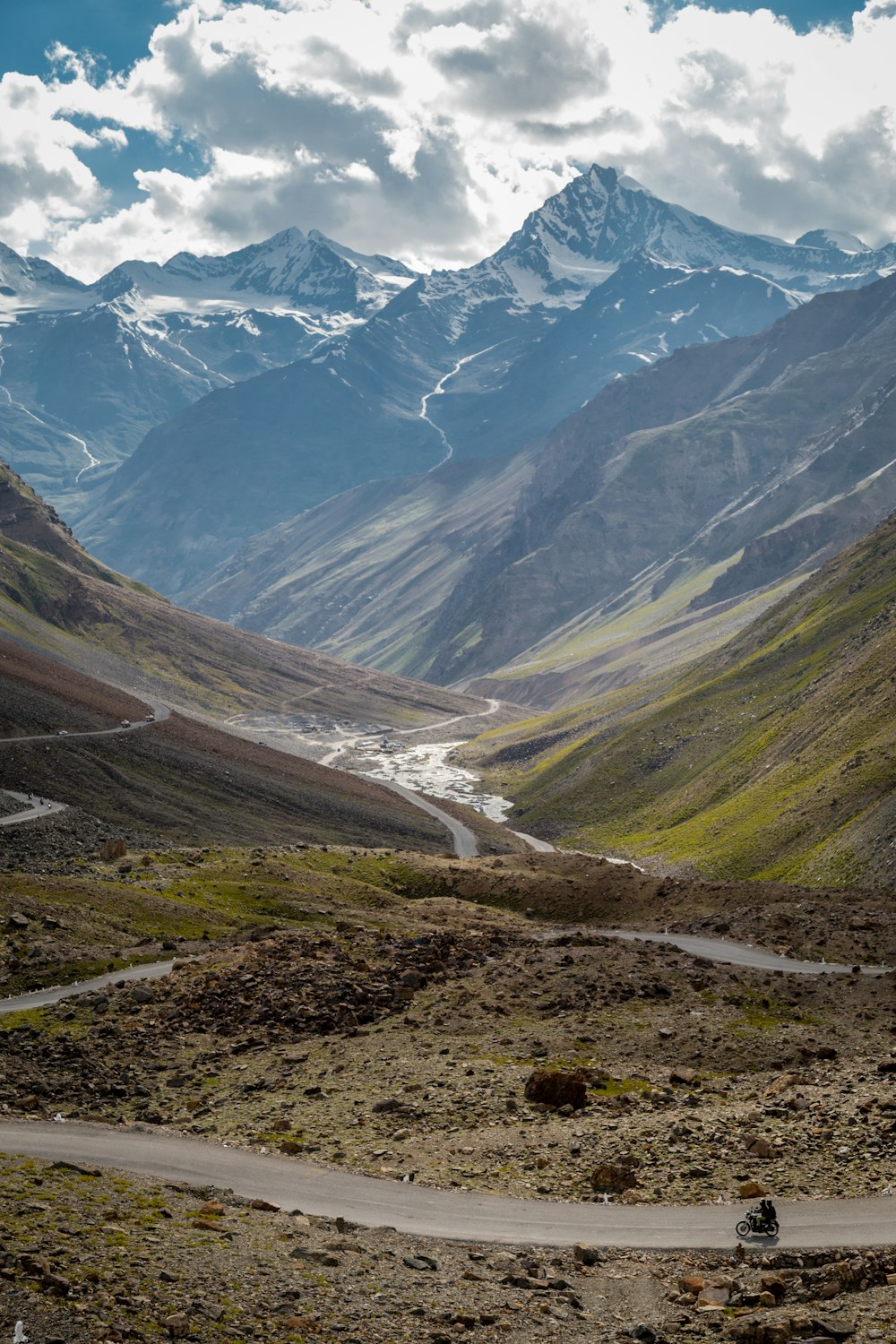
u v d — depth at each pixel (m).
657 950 83.38
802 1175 38.69
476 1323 28.19
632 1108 49.00
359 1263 31.53
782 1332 27.55
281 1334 26.44
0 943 91.62
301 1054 61.69
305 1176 40.53
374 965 80.75
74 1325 24.88
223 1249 31.00
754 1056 58.28
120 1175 38.44
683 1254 33.50
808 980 74.81
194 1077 59.28
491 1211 37.16
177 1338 25.39
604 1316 29.52
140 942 99.81
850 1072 50.78
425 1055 59.75
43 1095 55.25
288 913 119.50
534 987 72.62
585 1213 36.94
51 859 137.38
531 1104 49.97
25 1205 32.09
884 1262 31.56
